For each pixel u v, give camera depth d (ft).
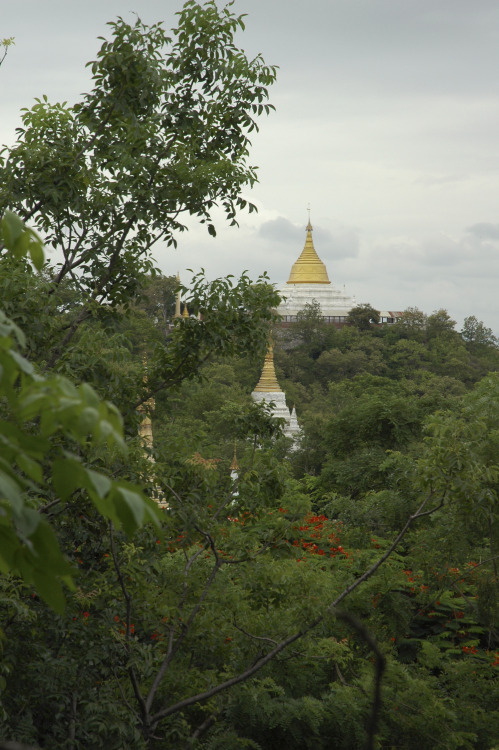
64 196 43.29
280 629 39.86
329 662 48.60
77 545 40.81
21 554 8.29
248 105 48.01
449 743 42.42
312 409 355.56
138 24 44.73
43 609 35.35
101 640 35.47
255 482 42.60
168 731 39.55
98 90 45.11
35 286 37.86
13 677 34.91
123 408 41.47
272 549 40.93
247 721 43.65
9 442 7.53
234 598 39.45
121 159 43.68
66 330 46.01
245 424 44.32
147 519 8.14
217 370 343.26
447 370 508.53
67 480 7.79
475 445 40.88
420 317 546.67
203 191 45.24
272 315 44.75
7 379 7.79
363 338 522.88
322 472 96.07
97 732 35.32
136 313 47.93
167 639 42.57
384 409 92.07
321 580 39.86
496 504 49.44
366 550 57.88
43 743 37.58
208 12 46.24
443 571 54.65
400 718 43.11
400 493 64.13
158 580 39.60
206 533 39.06
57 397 7.59
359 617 49.32
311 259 586.45
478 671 49.67
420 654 53.93
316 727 42.65
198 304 43.62
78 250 46.98
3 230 9.35
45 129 44.50
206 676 39.45
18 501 7.11
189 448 40.37
